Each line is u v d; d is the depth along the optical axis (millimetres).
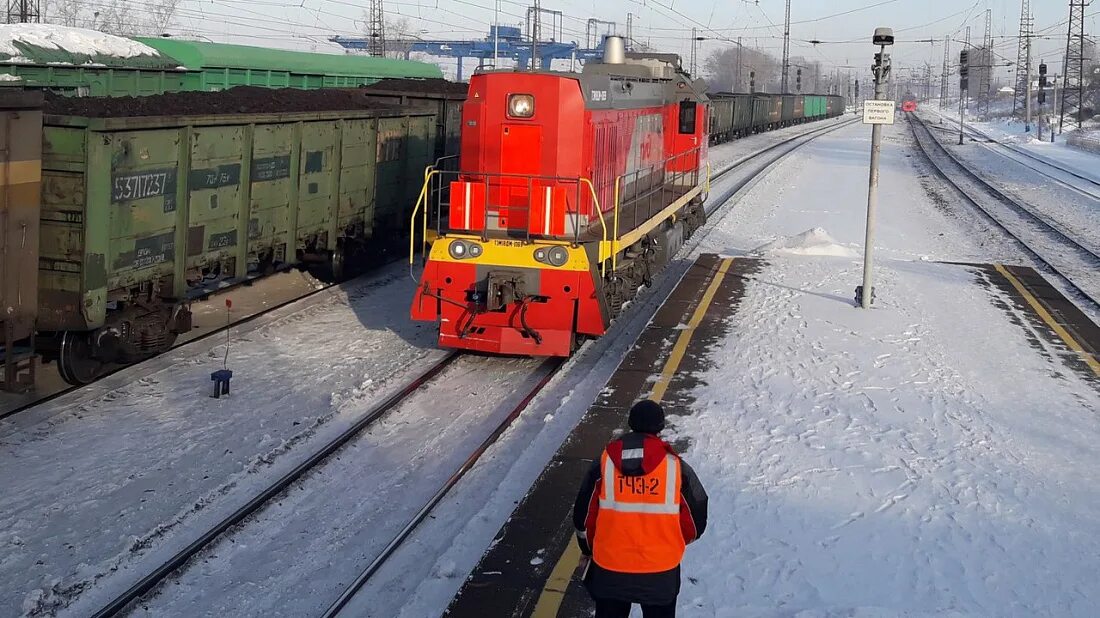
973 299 16531
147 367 12133
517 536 7578
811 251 20766
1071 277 19531
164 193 11734
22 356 10164
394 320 15164
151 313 12039
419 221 20438
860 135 72562
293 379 11930
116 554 7512
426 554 7770
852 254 20812
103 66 15406
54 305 10617
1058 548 7488
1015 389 11508
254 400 11094
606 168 14250
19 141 9734
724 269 18719
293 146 14773
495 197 13141
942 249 22906
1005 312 15617
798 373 11922
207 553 7637
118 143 10719
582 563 7160
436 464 9586
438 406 11234
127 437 9828
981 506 8203
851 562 7219
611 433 9859
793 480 8672
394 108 18516
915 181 39156
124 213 11000
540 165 12992
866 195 33531
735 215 27516
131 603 6863
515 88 12945
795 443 9586
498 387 11953
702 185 22562
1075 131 75812
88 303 10539
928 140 68500
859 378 11766
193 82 18203
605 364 12914
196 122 12070
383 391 11594
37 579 7145
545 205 12359
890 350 13070
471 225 12758
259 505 8406
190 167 12164
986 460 9227
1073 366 12586
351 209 17078
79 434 9875
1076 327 14742
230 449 9617
